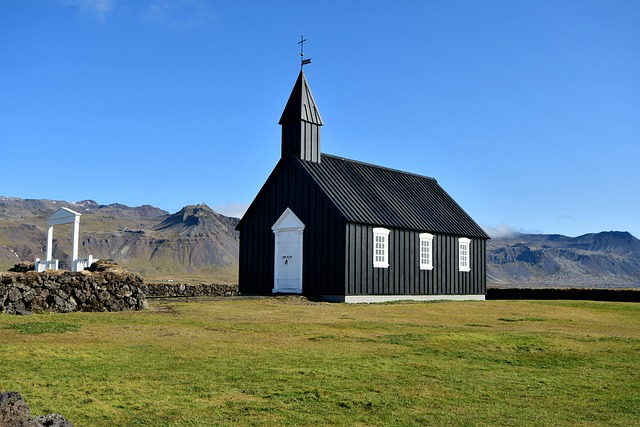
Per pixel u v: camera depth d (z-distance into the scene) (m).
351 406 11.36
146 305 24.91
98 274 24.03
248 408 11.07
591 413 11.38
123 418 10.38
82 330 18.42
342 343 18.03
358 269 35.31
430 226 40.78
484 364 15.70
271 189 39.09
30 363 13.77
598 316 29.14
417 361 15.65
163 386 12.31
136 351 15.61
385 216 37.81
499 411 11.34
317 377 13.39
